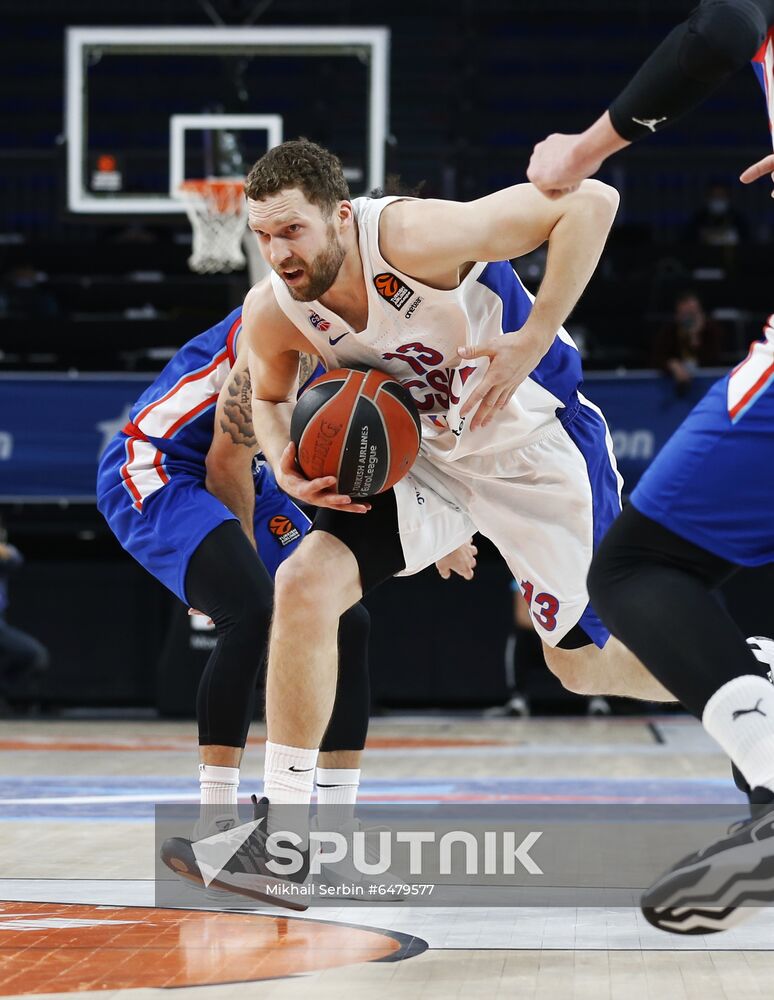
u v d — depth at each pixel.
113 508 5.54
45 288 19.34
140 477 5.46
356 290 4.26
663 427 14.77
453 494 4.96
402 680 15.70
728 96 23.86
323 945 3.69
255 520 5.68
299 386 5.09
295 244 4.06
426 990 3.17
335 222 4.11
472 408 4.18
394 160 16.06
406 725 14.27
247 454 5.34
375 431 4.28
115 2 24.72
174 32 16.19
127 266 20.64
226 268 15.93
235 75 16.75
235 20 20.72
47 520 15.81
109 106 24.08
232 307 17.44
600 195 4.05
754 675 3.00
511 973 3.35
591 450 5.04
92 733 13.20
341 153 16.50
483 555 15.70
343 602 4.35
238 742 4.88
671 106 2.95
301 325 4.41
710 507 3.10
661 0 24.97
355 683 4.84
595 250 4.06
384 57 16.09
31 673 15.04
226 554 5.10
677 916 2.86
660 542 3.16
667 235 22.50
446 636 15.68
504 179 22.72
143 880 4.71
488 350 4.07
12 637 14.84
